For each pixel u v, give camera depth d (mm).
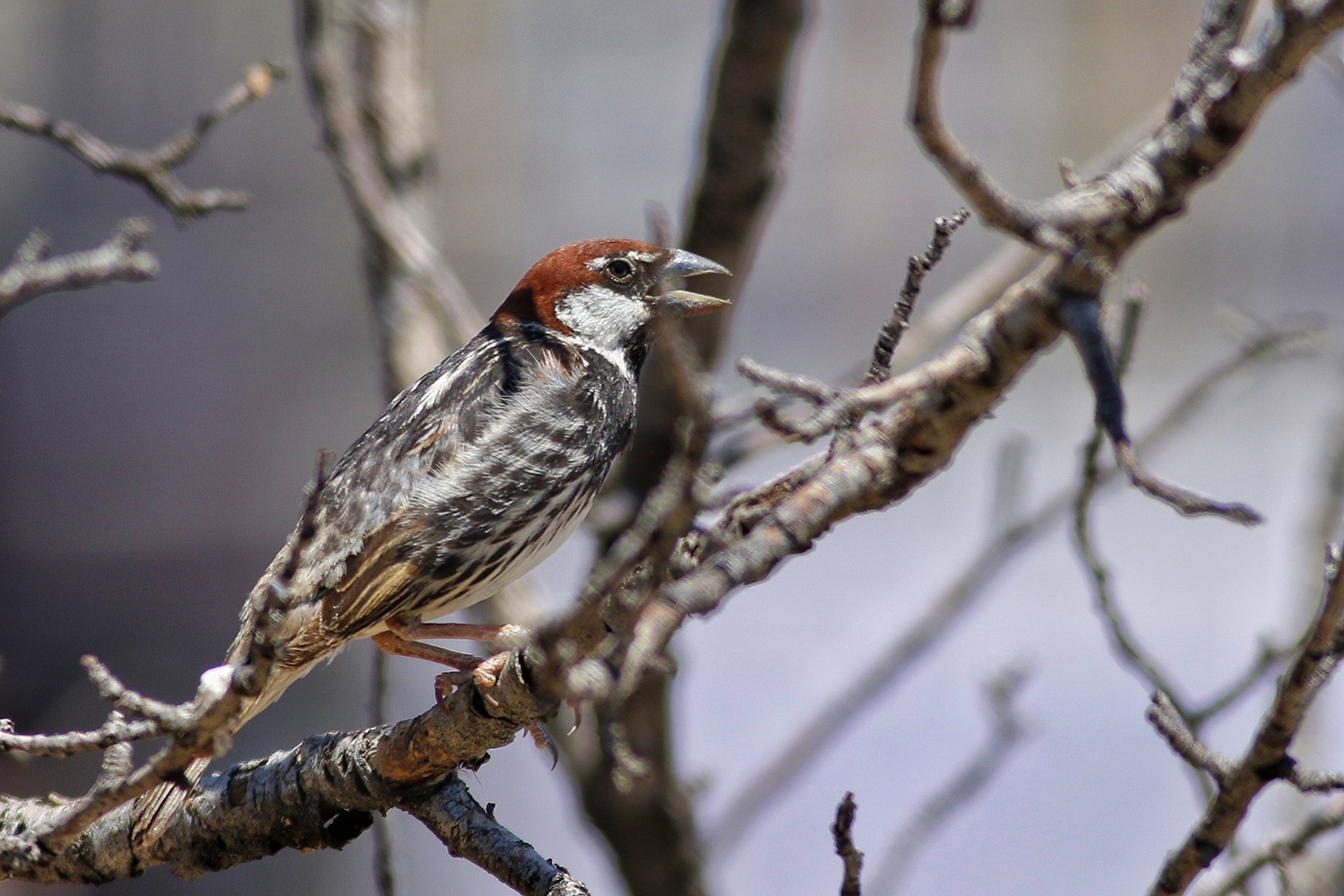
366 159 8766
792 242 18922
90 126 18953
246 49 19109
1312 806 7488
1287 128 18672
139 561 17688
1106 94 18703
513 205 18844
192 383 18672
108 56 18984
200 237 18875
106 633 17141
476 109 18812
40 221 18625
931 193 18781
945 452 4926
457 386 7312
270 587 4055
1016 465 9266
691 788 9094
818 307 18828
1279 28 4180
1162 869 5059
